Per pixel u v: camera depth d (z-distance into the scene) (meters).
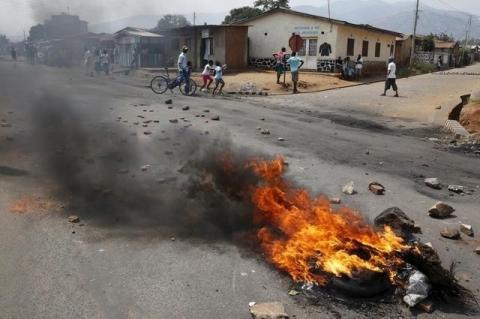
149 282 4.09
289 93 21.27
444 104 16.88
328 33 27.95
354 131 12.27
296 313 3.72
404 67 42.03
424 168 8.62
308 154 9.09
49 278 4.09
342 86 24.34
